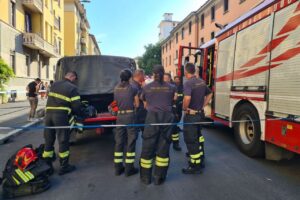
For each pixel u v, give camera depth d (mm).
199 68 9086
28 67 24188
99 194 4066
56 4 34125
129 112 4848
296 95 4266
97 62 7660
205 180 4547
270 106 4945
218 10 28766
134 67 8047
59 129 4902
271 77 4922
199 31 35281
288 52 4465
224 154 6055
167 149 4457
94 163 5559
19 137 8258
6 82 17594
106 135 8273
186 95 4715
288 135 4457
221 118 7191
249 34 5754
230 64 6633
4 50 19062
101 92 7480
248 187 4242
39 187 4105
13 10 21281
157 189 4215
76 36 47219
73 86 5004
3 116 11820
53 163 5527
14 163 4090
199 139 5004
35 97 10711
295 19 4305
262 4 5402
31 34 22469
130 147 4809
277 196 3918
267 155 5234
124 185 4395
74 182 4543
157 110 4461
